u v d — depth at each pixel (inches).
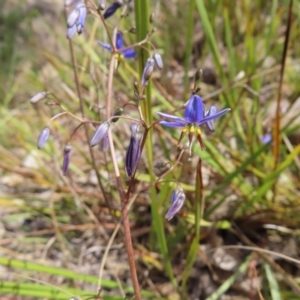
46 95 3.3
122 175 5.3
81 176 6.0
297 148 4.3
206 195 5.0
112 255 5.0
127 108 5.9
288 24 4.2
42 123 6.6
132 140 2.8
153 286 4.6
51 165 6.3
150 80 3.8
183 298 4.3
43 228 5.5
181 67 7.3
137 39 3.9
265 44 6.0
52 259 5.1
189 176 5.2
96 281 4.2
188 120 2.9
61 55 8.0
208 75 6.9
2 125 6.7
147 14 3.8
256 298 4.4
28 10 9.6
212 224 4.6
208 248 4.8
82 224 5.4
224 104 5.6
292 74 6.4
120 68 5.9
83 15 3.3
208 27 5.1
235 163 5.1
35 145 6.6
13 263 4.0
